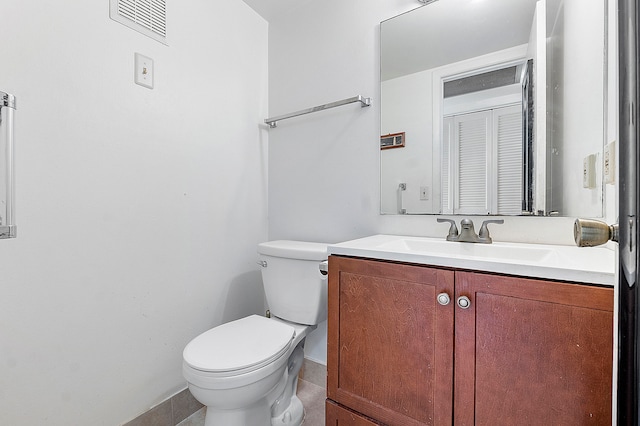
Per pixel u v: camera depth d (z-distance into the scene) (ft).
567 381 2.27
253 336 4.03
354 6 5.15
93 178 3.65
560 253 3.04
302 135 5.74
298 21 5.80
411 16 4.64
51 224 3.31
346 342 3.39
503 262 2.53
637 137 1.15
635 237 1.17
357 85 5.11
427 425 2.86
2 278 3.00
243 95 5.68
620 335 1.27
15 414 3.08
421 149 4.57
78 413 3.52
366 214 5.05
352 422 3.33
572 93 3.40
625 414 1.23
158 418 4.28
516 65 3.92
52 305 3.33
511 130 3.93
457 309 2.69
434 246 3.95
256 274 5.98
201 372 3.31
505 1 4.02
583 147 3.26
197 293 4.87
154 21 4.27
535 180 3.76
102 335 3.74
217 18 5.18
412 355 2.94
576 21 3.34
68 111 3.43
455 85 4.33
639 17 1.12
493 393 2.55
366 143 5.03
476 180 4.17
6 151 2.79
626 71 1.18
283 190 6.01
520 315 2.43
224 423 3.59
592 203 3.15
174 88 4.52
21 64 3.09
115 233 3.86
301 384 5.45
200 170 4.91
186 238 4.71
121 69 3.90
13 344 3.07
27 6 3.12
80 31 3.52
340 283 3.44
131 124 4.01
